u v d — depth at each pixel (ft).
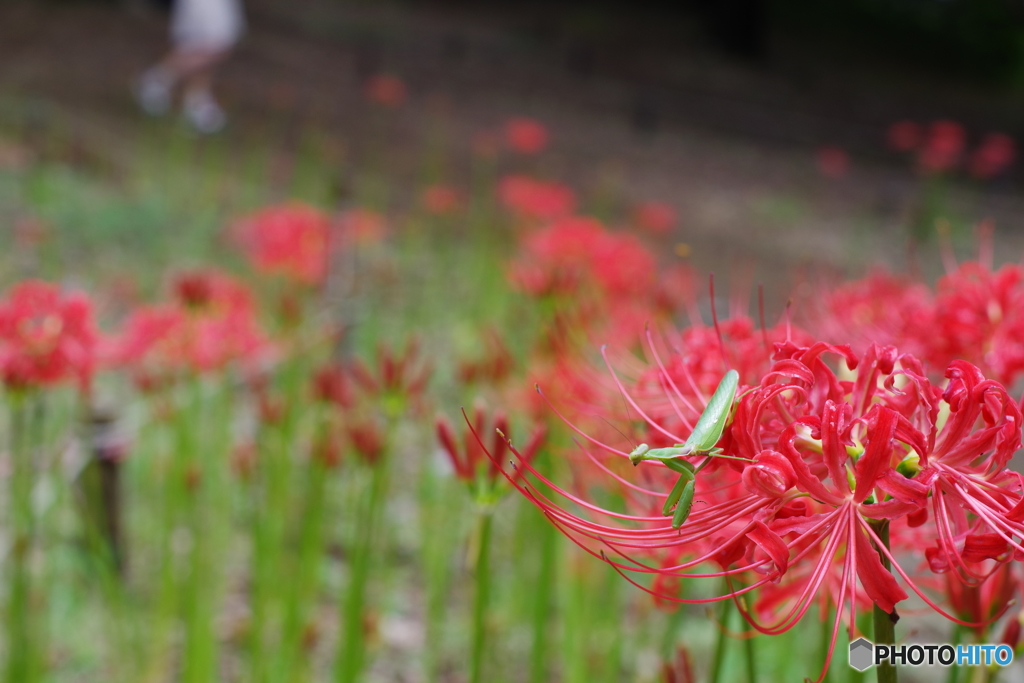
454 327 21.68
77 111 37.27
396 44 64.08
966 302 5.69
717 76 72.64
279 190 32.04
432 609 11.23
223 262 23.26
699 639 11.78
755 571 4.15
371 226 20.12
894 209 46.24
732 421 3.95
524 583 11.17
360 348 19.57
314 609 11.43
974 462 4.16
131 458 13.73
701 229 38.24
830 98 72.69
